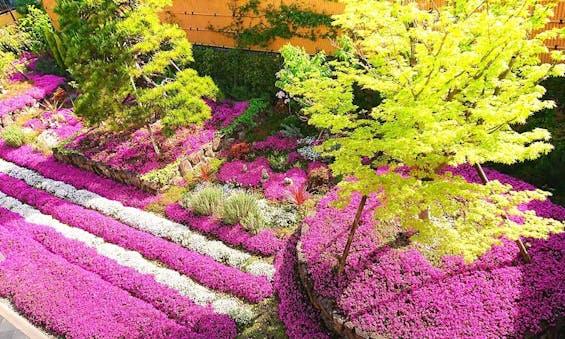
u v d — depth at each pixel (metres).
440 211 8.53
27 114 22.67
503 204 8.45
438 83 8.00
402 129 8.33
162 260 13.13
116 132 17.23
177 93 16.39
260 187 15.29
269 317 11.08
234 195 14.02
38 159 19.23
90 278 12.62
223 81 20.52
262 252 12.80
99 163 17.16
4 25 28.97
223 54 20.27
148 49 15.18
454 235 8.51
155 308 11.65
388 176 8.79
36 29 26.98
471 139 8.38
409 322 9.34
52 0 26.52
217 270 12.34
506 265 10.10
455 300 9.52
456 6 9.76
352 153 9.00
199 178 16.22
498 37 7.93
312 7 17.84
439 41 7.87
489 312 9.17
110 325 11.08
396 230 11.48
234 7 19.55
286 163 16.11
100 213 15.64
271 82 18.97
